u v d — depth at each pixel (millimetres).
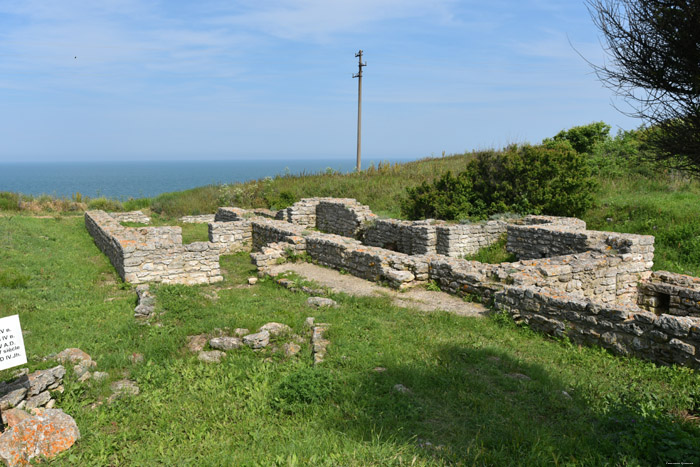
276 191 29609
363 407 5016
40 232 19203
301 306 9641
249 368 6324
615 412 4793
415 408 4945
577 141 24844
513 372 6160
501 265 10820
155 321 8555
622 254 11102
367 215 19766
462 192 19312
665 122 5102
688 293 9703
